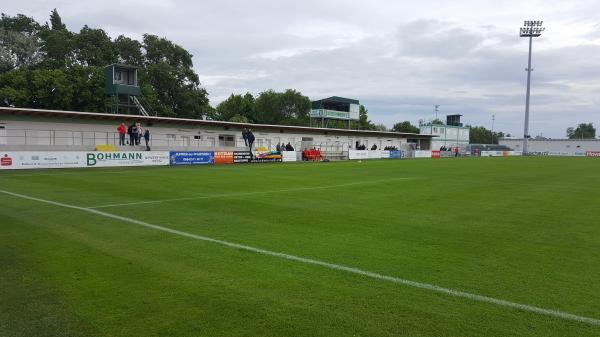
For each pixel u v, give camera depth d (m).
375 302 4.55
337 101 65.56
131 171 24.34
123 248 6.78
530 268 5.86
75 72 49.81
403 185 17.42
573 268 5.89
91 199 12.38
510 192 15.22
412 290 4.93
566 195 14.46
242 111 88.12
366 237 7.70
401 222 9.20
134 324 4.00
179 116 62.81
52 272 5.53
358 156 50.94
